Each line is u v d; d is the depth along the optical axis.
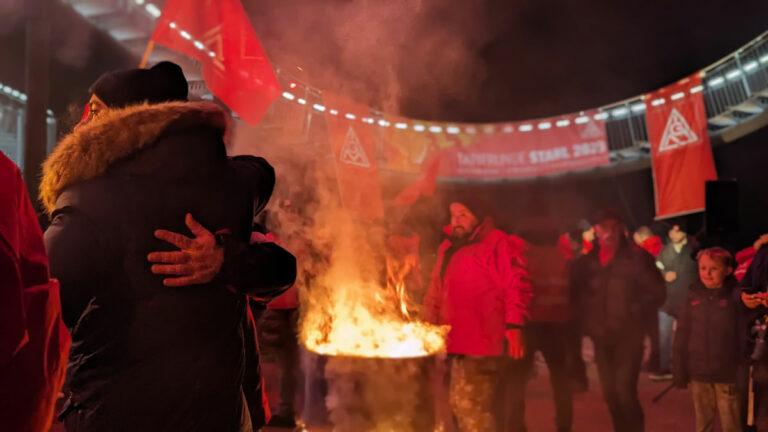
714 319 4.49
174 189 1.52
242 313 1.63
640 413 4.71
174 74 1.81
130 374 1.43
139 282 1.45
